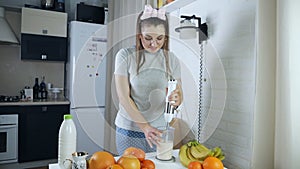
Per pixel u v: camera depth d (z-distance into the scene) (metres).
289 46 1.10
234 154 1.29
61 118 2.86
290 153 1.10
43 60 2.92
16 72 3.08
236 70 1.29
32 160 2.75
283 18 1.13
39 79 3.21
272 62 1.18
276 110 1.18
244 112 1.23
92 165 0.88
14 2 3.04
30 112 2.70
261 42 1.16
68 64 3.05
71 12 3.31
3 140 2.59
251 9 1.19
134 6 1.81
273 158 1.20
